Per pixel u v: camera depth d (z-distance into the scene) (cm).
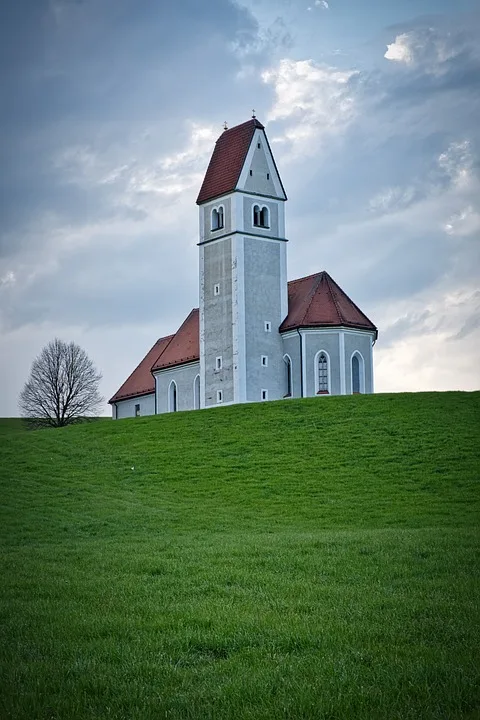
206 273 9119
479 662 1348
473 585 2012
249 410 7019
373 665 1354
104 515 4075
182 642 1528
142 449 6081
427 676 1289
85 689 1298
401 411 6400
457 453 5247
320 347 8525
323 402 6975
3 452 6241
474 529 3341
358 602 1833
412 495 4462
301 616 1708
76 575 2328
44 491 4778
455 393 7006
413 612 1716
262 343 8756
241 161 8969
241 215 8844
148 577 2264
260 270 8900
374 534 3150
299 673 1336
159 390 10025
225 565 2403
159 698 1242
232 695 1243
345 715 1152
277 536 3250
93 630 1639
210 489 4834
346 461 5291
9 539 3466
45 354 12438
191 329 10106
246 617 1698
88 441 6594
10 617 1773
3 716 1188
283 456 5538
